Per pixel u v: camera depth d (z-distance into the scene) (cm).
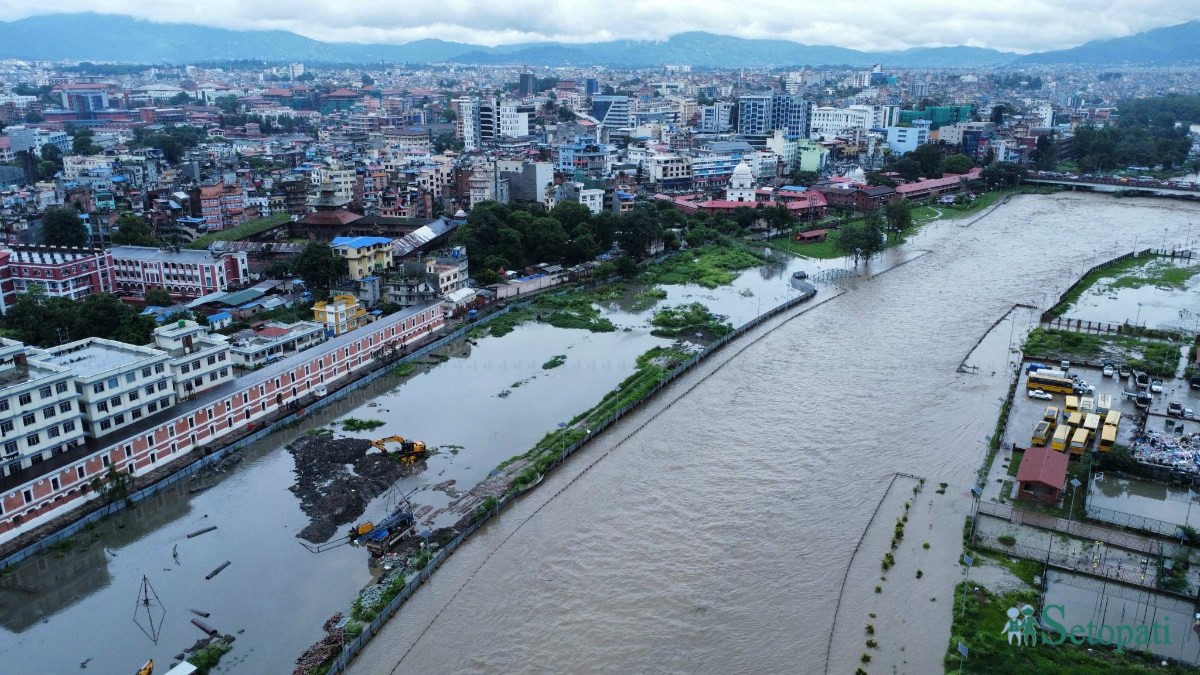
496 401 15400
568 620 9469
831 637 9112
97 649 9019
